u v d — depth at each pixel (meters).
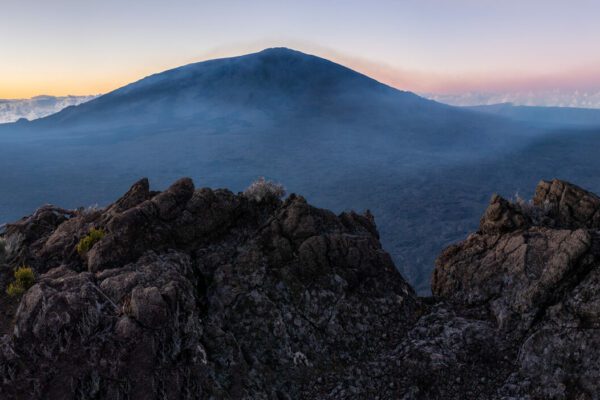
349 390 9.38
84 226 12.05
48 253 11.09
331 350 10.32
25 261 10.59
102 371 7.55
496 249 11.88
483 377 9.26
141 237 10.98
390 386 9.42
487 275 11.49
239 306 10.63
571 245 9.88
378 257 12.36
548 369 8.79
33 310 7.79
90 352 7.64
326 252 11.88
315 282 11.41
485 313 11.00
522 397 8.64
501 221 12.31
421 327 10.97
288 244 12.04
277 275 11.36
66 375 7.37
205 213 12.45
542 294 9.88
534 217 12.71
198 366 8.60
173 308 8.53
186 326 8.69
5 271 10.24
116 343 7.81
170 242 11.53
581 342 8.67
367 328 10.90
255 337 10.16
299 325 10.59
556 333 9.09
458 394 9.02
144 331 8.03
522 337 9.75
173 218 12.02
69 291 8.41
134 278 9.18
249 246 12.04
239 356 9.37
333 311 10.98
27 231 12.73
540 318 9.77
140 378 7.72
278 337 10.23
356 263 11.98
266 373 9.51
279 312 10.62
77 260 10.88
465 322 10.70
